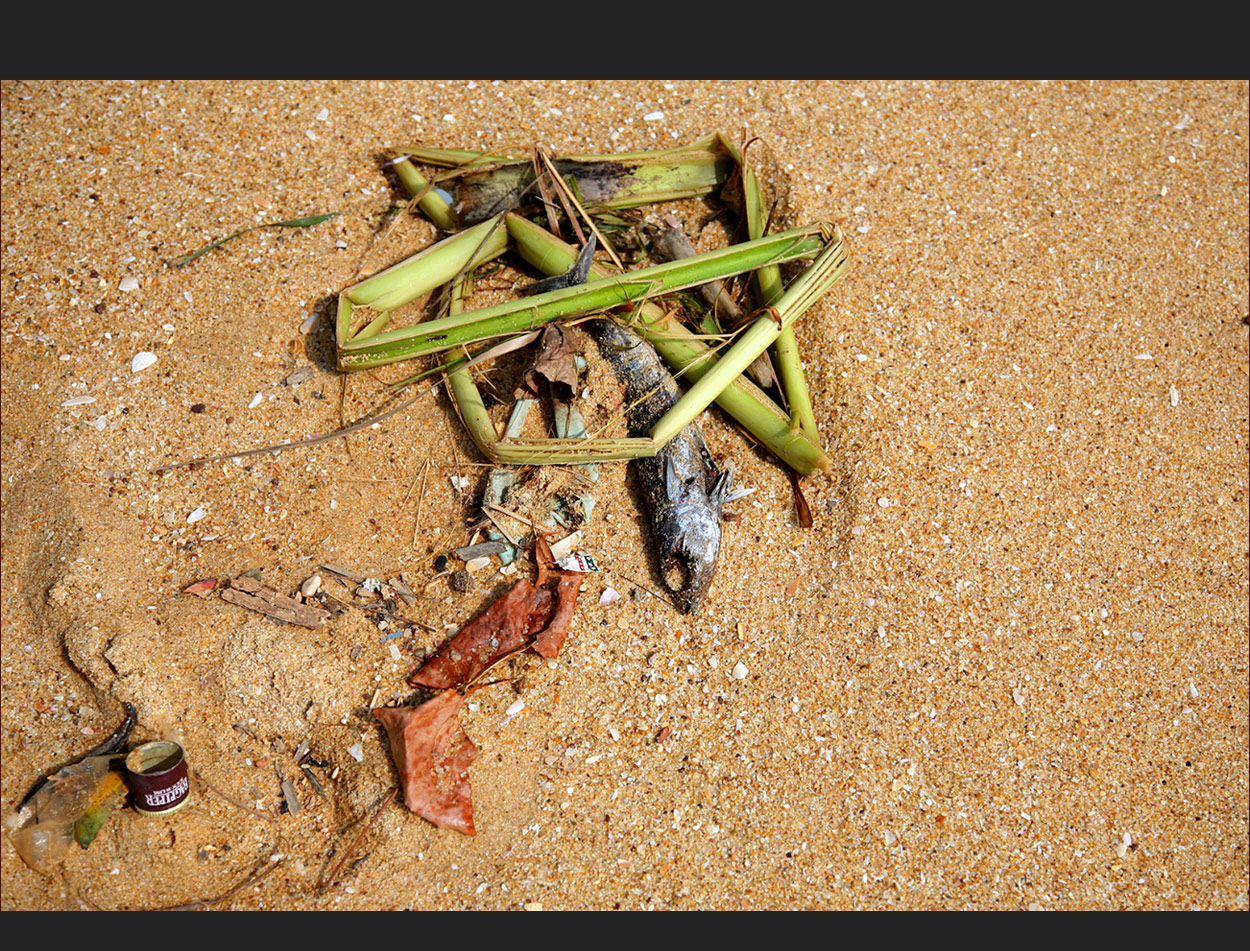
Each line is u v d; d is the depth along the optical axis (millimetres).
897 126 1173
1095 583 1046
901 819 981
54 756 959
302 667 969
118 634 968
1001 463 1057
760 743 987
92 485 1001
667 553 1001
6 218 1057
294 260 1069
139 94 1126
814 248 1060
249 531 1010
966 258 1115
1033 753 1006
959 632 1019
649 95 1178
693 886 957
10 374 1021
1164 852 1000
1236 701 1045
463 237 1059
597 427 1021
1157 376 1104
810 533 1032
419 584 999
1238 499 1087
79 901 938
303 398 1038
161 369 1029
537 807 964
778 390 1046
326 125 1132
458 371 1032
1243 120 1226
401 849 946
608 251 1047
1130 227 1152
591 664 992
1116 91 1230
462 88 1170
